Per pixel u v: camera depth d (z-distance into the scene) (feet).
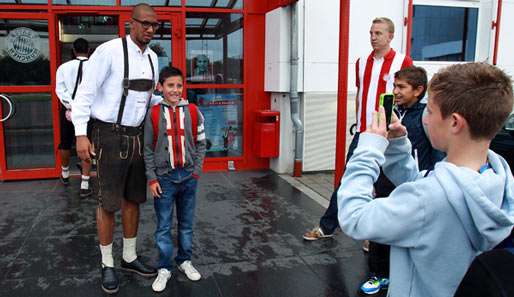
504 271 3.05
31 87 19.04
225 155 21.61
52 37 18.92
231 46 20.86
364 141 4.41
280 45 19.36
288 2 18.45
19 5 18.54
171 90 9.60
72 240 12.77
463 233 3.74
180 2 19.94
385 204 3.99
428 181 3.88
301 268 11.14
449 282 3.82
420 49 21.21
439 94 3.91
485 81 3.75
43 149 19.58
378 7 20.21
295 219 14.73
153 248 12.24
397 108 9.49
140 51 9.75
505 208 3.84
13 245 12.40
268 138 20.49
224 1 20.43
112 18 19.97
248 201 16.65
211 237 13.10
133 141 9.91
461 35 21.56
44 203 16.20
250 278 10.58
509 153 15.26
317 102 20.22
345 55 14.52
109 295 9.71
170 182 9.82
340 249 12.28
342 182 4.41
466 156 3.89
